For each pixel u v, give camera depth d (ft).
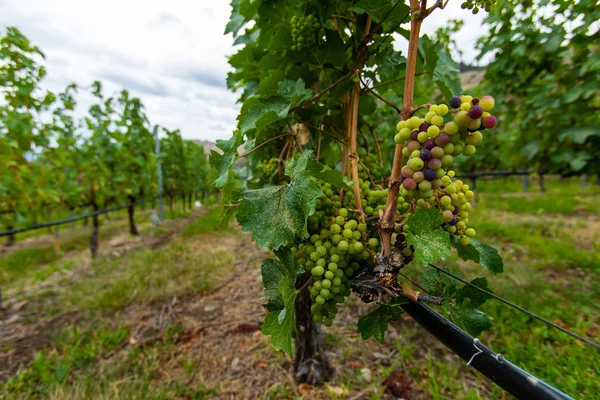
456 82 5.76
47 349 10.07
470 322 3.24
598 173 13.76
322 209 3.70
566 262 13.16
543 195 36.11
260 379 8.18
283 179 5.76
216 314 11.45
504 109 17.37
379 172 5.49
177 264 16.46
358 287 3.15
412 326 9.87
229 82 7.61
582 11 9.48
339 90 4.50
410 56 2.84
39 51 16.11
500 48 13.08
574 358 6.79
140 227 31.27
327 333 9.68
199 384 8.09
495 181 61.77
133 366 8.85
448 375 7.72
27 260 19.60
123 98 29.45
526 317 9.06
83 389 7.80
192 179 45.21
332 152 6.38
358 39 4.52
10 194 15.89
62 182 20.30
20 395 7.91
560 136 13.29
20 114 15.85
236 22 6.54
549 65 13.30
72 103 21.63
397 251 2.90
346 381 7.84
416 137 2.72
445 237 2.68
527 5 11.68
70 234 28.04
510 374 2.40
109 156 25.34
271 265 3.57
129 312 11.95
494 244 16.35
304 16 4.80
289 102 4.39
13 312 12.70
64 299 13.30
